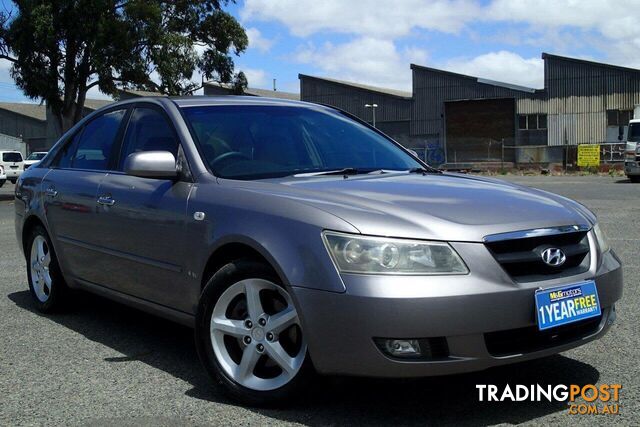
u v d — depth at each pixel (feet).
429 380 12.60
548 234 10.85
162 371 13.47
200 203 12.55
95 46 81.71
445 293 9.85
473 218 10.67
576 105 152.05
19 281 22.98
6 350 15.06
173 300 13.24
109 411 11.42
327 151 14.83
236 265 11.48
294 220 10.89
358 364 10.04
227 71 103.09
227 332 11.68
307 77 183.01
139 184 14.32
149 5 86.38
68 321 17.53
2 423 11.03
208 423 10.78
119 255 14.64
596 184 78.64
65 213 16.69
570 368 13.20
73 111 86.79
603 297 11.31
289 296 10.73
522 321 10.25
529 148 142.72
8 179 122.52
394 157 15.62
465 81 162.20
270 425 10.64
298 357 10.89
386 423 10.69
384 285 9.87
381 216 10.50
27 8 78.07
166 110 14.76
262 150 14.03
